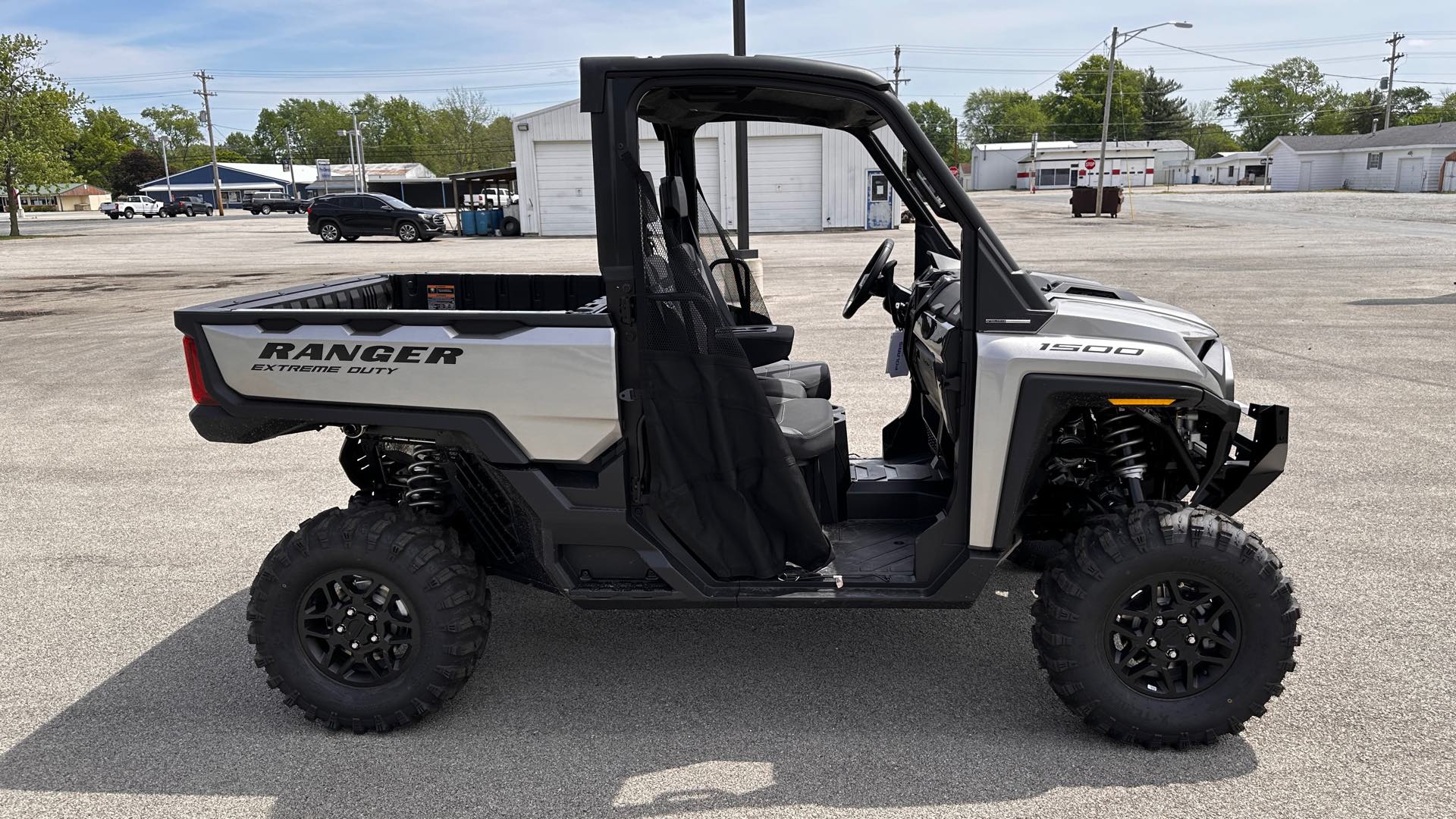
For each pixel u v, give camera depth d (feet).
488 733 10.16
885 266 13.78
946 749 9.70
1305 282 47.70
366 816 8.80
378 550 9.70
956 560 9.66
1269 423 10.26
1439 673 11.05
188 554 15.52
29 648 12.33
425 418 9.78
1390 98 283.79
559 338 9.38
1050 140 384.27
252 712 10.71
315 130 437.99
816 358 30.40
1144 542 9.12
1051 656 9.50
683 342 9.52
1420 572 13.89
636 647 12.09
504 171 119.34
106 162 364.38
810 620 12.75
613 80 9.05
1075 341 9.21
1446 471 18.45
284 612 9.92
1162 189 252.01
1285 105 391.24
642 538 9.80
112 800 9.11
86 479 19.69
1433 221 96.22
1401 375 26.71
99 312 46.57
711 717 10.41
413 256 79.25
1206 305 40.34
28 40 136.05
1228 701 9.35
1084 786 9.04
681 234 10.18
